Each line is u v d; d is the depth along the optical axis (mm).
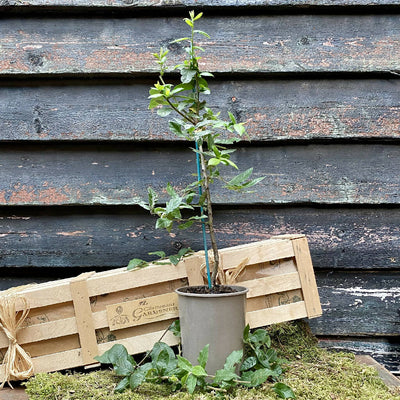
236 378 996
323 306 1402
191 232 1410
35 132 1391
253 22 1402
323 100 1396
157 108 1397
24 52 1389
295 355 1213
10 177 1398
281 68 1385
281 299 1198
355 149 1402
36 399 963
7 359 1091
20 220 1414
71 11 1398
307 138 1384
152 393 988
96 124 1395
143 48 1396
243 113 1397
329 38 1394
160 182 1406
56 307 1131
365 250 1393
